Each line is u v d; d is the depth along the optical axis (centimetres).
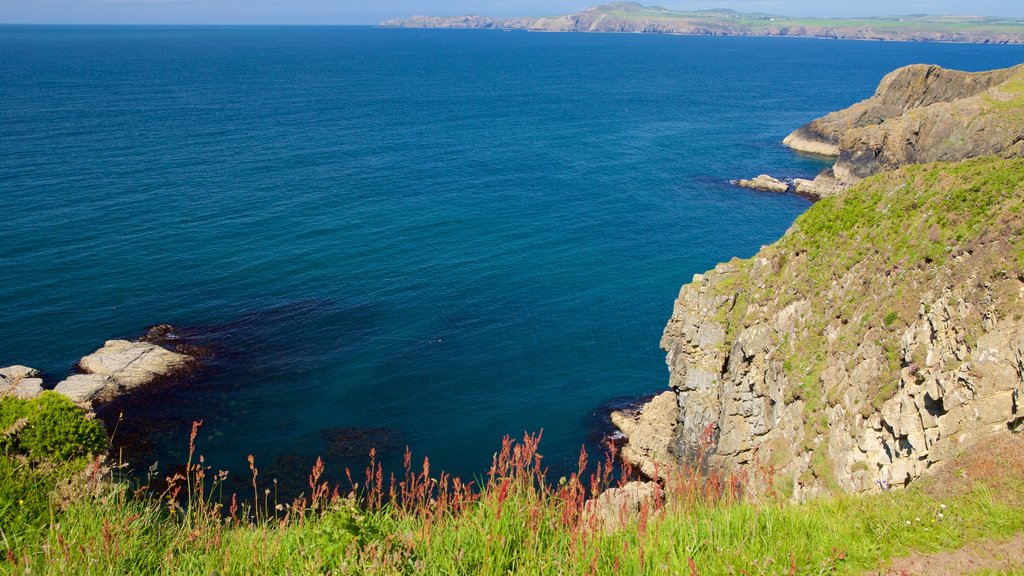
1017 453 1552
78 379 4403
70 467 1396
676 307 3850
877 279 2733
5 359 4684
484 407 4444
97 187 8594
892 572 1124
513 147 12444
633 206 8931
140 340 5016
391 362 4928
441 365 4916
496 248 7188
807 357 2922
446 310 5747
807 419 2752
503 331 5428
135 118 13925
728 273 3731
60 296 5600
